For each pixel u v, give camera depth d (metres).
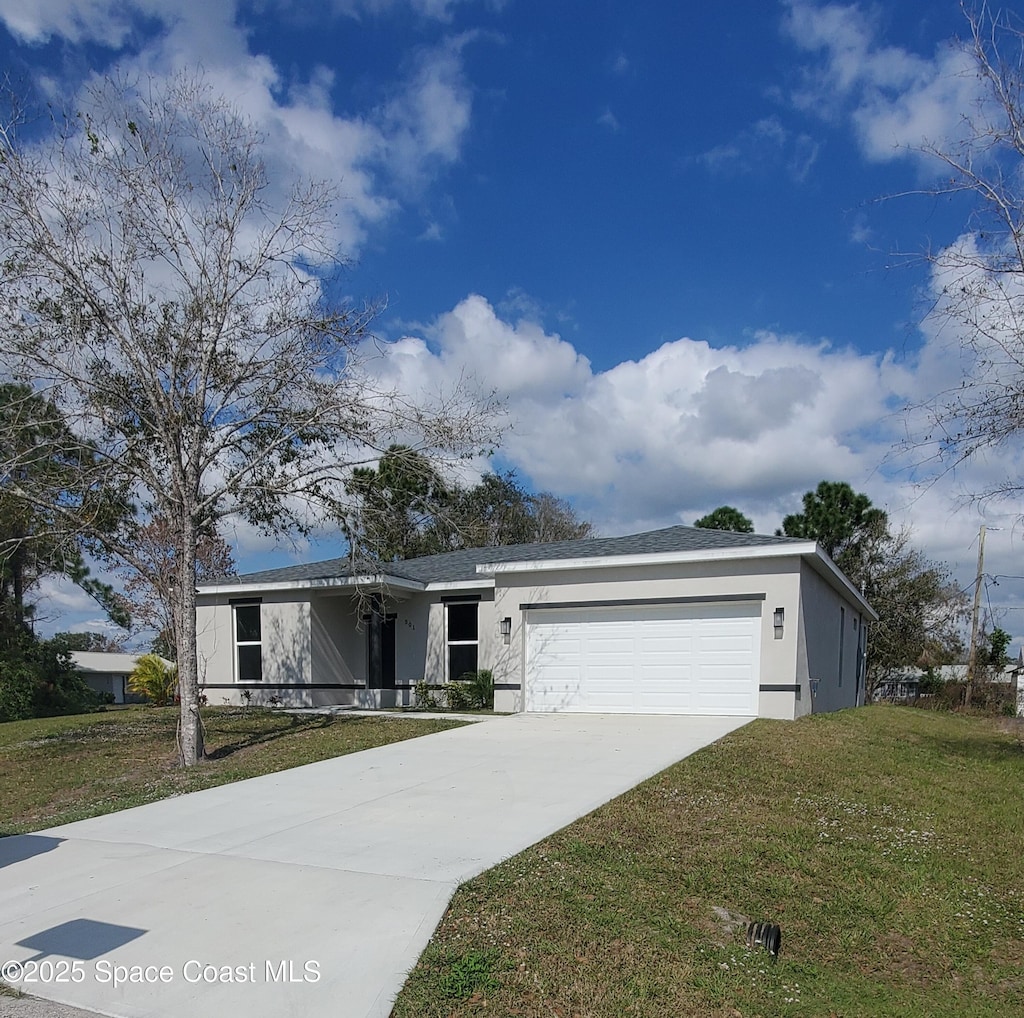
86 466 12.32
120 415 12.48
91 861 6.34
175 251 12.20
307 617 18.64
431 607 18.88
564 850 6.16
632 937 4.84
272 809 7.95
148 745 13.55
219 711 18.16
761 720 13.35
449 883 5.42
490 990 4.10
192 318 12.29
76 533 12.14
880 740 12.41
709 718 13.86
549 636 15.69
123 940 4.73
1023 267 9.98
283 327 12.56
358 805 7.93
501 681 15.94
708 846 6.52
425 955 4.39
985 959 5.11
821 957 4.99
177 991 4.12
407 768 9.77
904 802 8.38
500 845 6.32
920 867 6.44
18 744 14.52
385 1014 3.85
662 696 14.62
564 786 8.41
